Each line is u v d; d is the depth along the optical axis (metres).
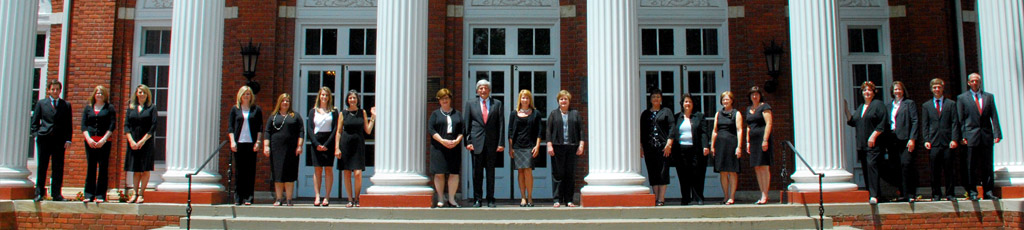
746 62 12.13
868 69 12.33
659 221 7.55
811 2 8.85
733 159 8.93
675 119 9.54
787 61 12.04
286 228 7.62
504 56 12.26
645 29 12.46
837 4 8.99
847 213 8.30
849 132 12.27
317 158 8.55
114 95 12.10
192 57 8.99
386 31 8.64
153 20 12.37
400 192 8.25
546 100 12.20
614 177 8.22
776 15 12.18
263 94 11.98
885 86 12.23
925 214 8.45
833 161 8.61
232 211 8.14
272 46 12.12
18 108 9.29
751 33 12.18
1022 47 9.23
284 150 8.62
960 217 8.51
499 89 12.23
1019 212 8.33
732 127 9.02
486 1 12.33
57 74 12.18
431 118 8.65
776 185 11.77
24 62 9.39
